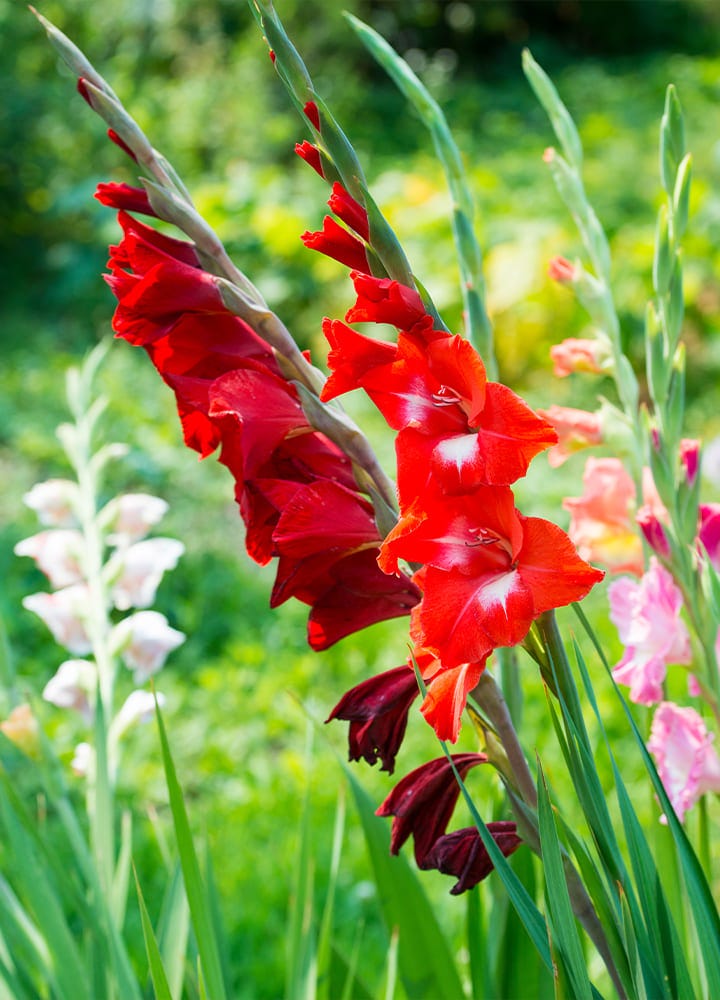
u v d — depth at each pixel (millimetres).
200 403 1436
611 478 1733
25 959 1940
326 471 1444
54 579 2064
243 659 4508
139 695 1964
